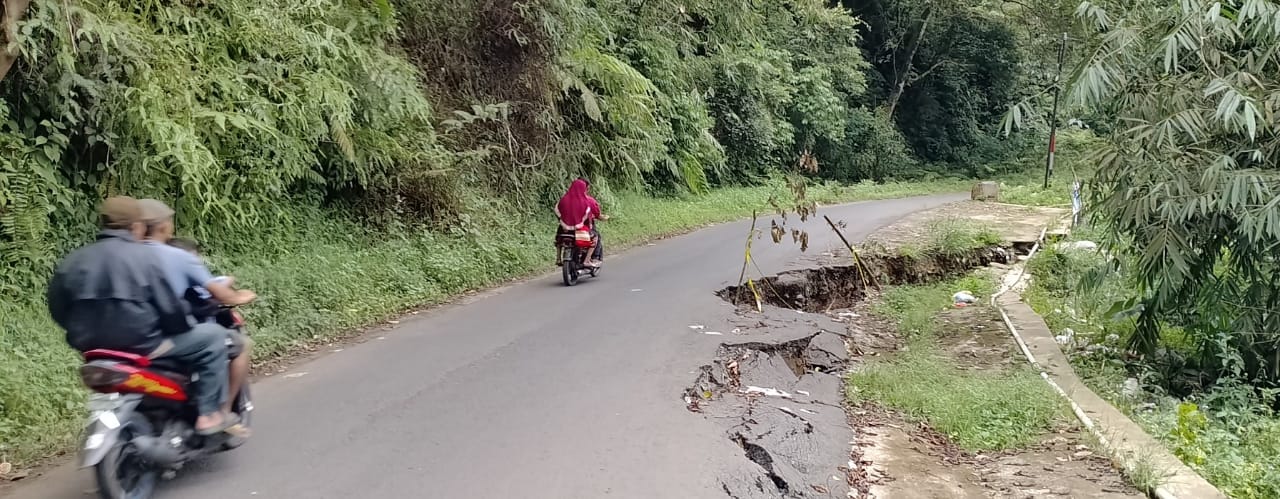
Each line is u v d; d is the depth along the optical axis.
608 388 6.50
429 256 11.79
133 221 4.27
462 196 13.78
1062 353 8.90
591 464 4.93
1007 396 6.61
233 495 4.42
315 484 4.58
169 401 4.38
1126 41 7.94
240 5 9.21
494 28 15.12
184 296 4.32
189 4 8.99
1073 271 14.13
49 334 7.02
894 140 38.34
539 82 16.06
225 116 8.46
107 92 8.00
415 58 13.87
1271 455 6.43
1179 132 8.09
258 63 9.45
